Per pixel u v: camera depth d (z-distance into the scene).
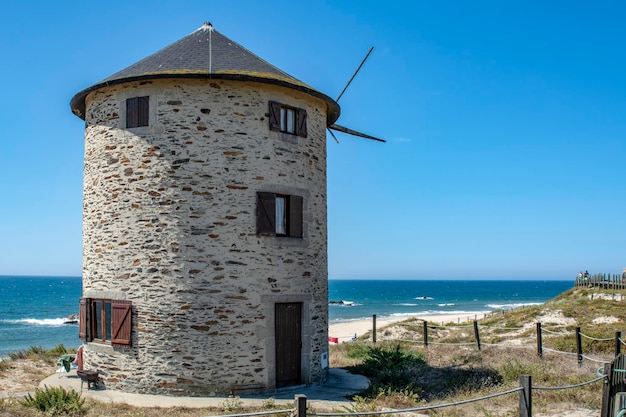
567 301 33.22
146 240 11.52
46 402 9.73
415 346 19.25
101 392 11.37
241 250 11.56
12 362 14.95
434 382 13.02
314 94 12.77
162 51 13.16
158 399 10.75
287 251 12.16
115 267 11.77
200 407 10.12
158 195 11.53
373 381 13.09
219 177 11.59
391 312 71.19
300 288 12.32
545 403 10.33
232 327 11.35
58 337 40.66
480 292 143.50
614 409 8.05
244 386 11.31
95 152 12.45
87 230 12.58
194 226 11.41
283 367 12.05
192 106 11.66
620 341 16.33
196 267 11.33
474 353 16.95
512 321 27.06
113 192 11.95
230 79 11.59
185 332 11.21
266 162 12.00
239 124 11.80
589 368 14.06
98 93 12.54
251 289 11.57
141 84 11.87
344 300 104.06
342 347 20.34
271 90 12.21
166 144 11.59
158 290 11.35
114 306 11.70
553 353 16.72
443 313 67.12
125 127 11.95
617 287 39.19
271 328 11.72
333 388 12.16
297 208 12.49
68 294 105.81
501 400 10.74
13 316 59.97
